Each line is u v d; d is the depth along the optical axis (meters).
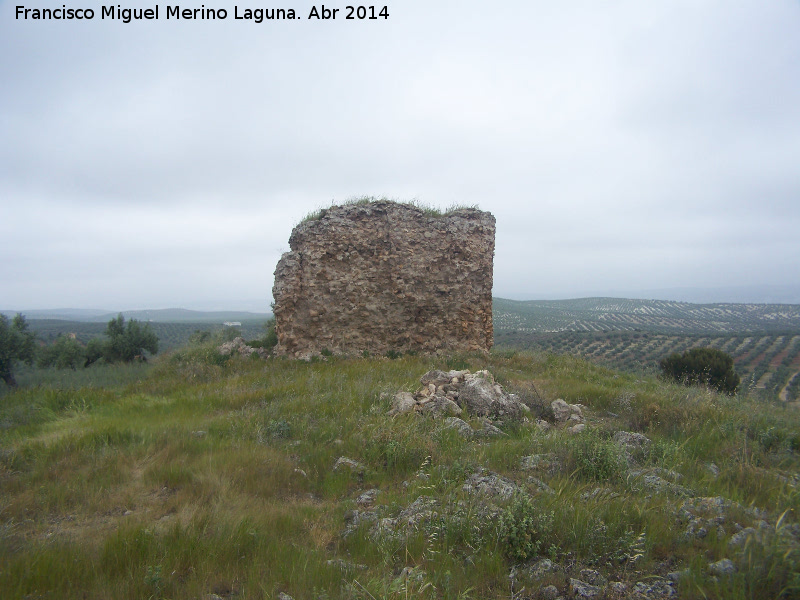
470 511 4.14
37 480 5.64
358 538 4.04
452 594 3.16
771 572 3.07
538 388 10.88
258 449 6.41
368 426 7.02
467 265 16.83
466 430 7.20
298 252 15.34
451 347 16.53
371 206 15.90
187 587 3.36
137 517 4.60
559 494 4.47
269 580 3.43
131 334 23.89
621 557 3.56
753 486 4.97
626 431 7.50
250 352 16.66
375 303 15.77
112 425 7.80
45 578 3.42
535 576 3.39
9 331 17.86
